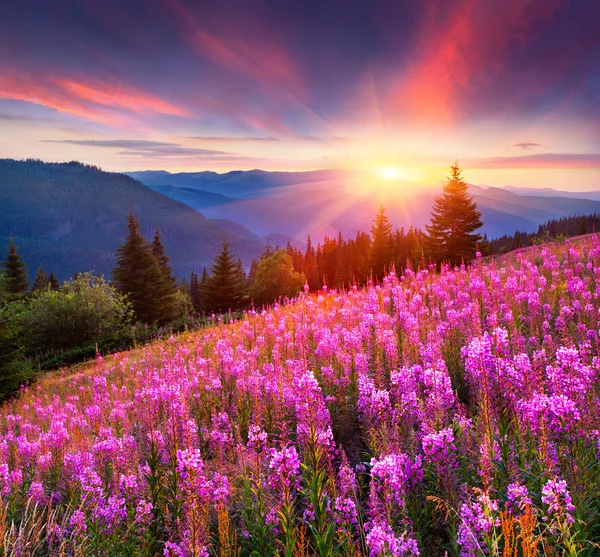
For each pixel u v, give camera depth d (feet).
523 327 30.99
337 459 19.06
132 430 28.91
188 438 17.44
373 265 204.74
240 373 33.40
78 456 23.31
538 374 17.37
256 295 228.63
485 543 11.46
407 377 20.70
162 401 27.32
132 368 61.11
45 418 42.96
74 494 20.89
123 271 189.88
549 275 47.34
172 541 16.89
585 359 19.69
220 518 14.71
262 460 18.56
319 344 31.81
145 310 189.37
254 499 16.72
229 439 22.08
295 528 14.12
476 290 38.37
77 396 52.39
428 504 15.43
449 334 29.60
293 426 23.90
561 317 29.66
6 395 77.36
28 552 15.79
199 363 41.01
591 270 46.01
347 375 25.99
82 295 145.69
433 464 15.84
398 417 18.76
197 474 16.75
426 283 53.93
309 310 55.16
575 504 12.30
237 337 56.65
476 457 15.83
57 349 138.00
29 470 25.35
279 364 30.86
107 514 18.01
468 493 13.75
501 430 15.11
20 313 84.02
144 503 18.10
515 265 62.54
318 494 13.94
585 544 11.82
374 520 13.06
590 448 14.11
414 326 31.40
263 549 15.33
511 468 14.17
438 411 17.90
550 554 10.39
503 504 13.10
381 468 14.10
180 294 237.45
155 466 19.62
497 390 16.47
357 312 44.11
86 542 17.29
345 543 13.55
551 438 14.66
